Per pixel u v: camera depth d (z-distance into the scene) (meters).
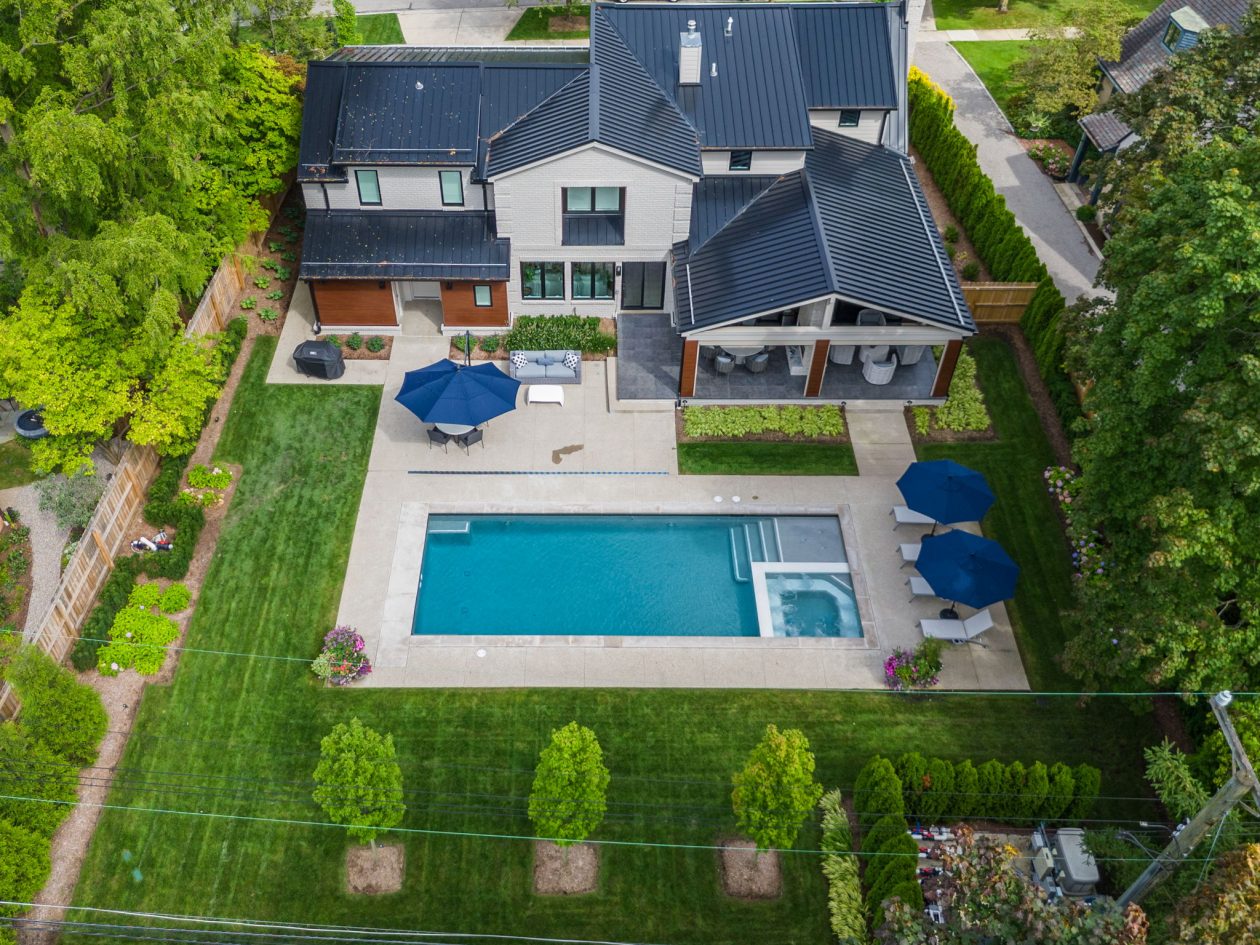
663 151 37.38
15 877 24.53
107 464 35.44
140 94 30.78
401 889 25.73
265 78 40.44
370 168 38.28
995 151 52.81
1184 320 23.41
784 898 25.77
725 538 34.69
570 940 25.02
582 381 39.69
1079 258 46.06
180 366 32.69
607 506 35.12
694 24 41.28
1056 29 54.25
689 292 37.44
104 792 27.20
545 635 31.41
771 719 29.44
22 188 29.28
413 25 62.53
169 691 29.52
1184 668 25.55
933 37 63.16
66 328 30.69
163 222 30.38
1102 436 25.86
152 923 25.02
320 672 29.62
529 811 24.81
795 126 39.94
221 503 34.72
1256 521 23.12
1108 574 28.42
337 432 37.38
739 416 38.16
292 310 42.22
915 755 27.08
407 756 28.27
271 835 26.59
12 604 31.19
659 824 27.08
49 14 27.45
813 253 36.69
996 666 30.95
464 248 39.28
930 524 34.66
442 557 33.75
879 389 39.38
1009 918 18.94
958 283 38.03
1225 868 19.09
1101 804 27.78
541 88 39.75
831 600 32.91
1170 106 35.91
